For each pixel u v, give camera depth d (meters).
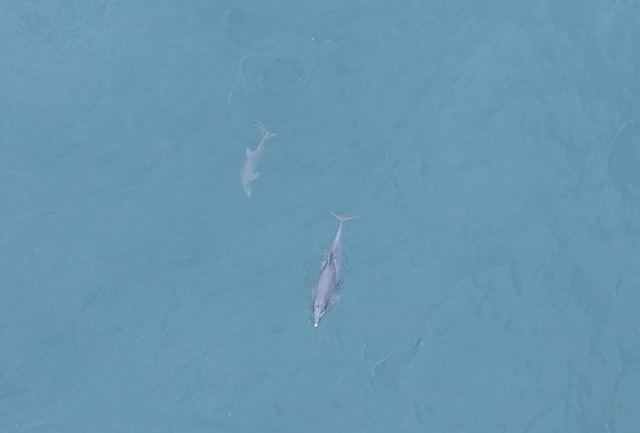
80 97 31.28
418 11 32.44
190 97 30.98
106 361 27.17
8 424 26.39
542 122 30.00
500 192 28.97
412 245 28.27
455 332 27.02
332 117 30.36
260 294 27.80
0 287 28.25
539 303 27.33
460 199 28.94
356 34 31.95
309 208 28.97
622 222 28.36
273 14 32.56
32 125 30.78
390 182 29.28
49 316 27.80
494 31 31.91
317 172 29.52
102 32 32.62
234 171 29.77
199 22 32.59
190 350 27.19
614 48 31.17
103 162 30.12
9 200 29.62
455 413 26.00
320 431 25.94
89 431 26.23
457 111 30.34
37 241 28.97
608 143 29.50
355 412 26.11
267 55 31.58
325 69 31.17
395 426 25.89
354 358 26.78
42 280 28.33
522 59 31.20
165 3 33.12
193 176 29.72
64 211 29.42
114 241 28.84
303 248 28.30
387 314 27.31
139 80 31.47
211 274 28.20
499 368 26.55
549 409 25.95
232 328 27.42
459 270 27.88
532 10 32.22
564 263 27.86
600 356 26.59
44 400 26.70
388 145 29.86
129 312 27.81
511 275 27.75
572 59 31.09
